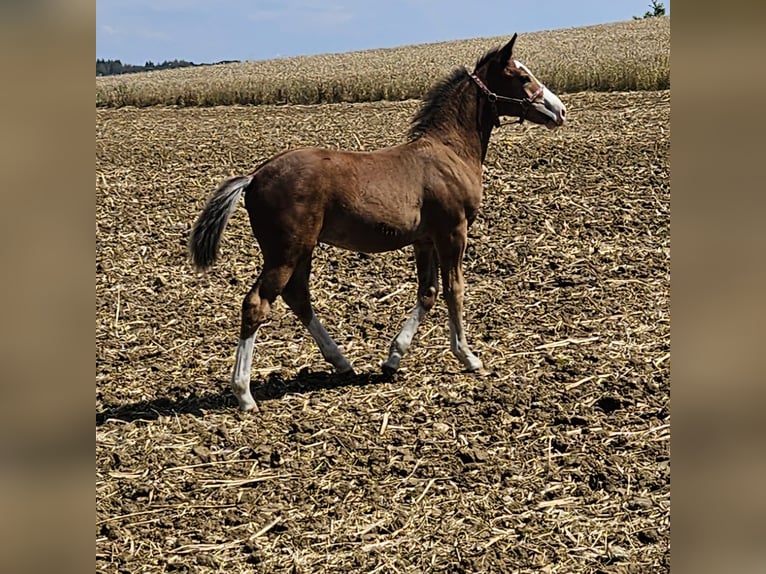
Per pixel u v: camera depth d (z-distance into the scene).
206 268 6.27
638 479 5.42
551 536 4.84
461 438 6.01
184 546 4.77
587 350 7.60
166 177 15.61
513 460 5.71
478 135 7.11
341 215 6.38
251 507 5.18
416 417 6.34
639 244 10.67
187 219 12.68
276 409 6.54
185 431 6.15
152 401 6.73
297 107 30.06
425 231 6.81
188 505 5.20
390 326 8.49
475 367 7.17
